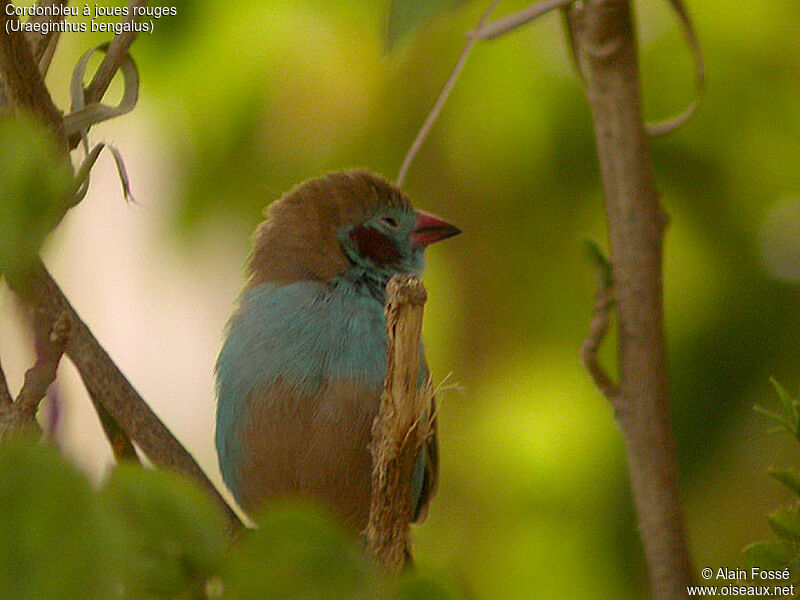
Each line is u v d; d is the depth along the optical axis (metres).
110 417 4.60
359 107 8.49
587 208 8.33
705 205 8.27
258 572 1.96
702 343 8.14
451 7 4.89
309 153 8.56
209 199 8.59
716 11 8.33
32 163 1.91
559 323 8.48
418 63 8.44
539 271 8.45
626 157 5.13
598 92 5.17
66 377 4.71
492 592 8.42
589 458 8.45
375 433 4.27
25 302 3.25
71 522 1.77
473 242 8.50
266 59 8.47
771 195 8.27
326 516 2.05
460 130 8.40
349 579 1.97
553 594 8.41
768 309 8.14
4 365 3.43
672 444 5.02
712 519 7.90
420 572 2.13
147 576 1.95
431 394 4.37
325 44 8.45
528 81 8.29
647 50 8.43
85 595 1.75
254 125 8.52
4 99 3.89
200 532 1.98
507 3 8.35
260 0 8.38
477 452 8.65
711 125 8.29
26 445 1.79
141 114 8.77
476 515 8.61
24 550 1.75
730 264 8.22
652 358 5.05
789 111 8.24
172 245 8.73
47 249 2.15
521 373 8.58
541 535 8.45
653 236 5.13
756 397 8.01
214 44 8.43
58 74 8.29
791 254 8.20
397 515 4.19
